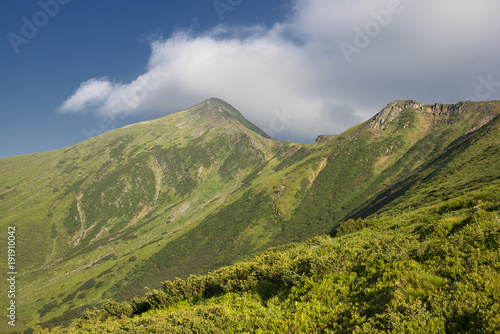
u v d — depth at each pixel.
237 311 10.21
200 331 8.34
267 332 7.41
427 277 6.92
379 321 5.88
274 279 12.76
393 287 7.19
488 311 4.82
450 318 5.27
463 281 6.18
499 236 7.50
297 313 7.74
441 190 91.38
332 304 8.05
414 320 5.41
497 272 6.06
